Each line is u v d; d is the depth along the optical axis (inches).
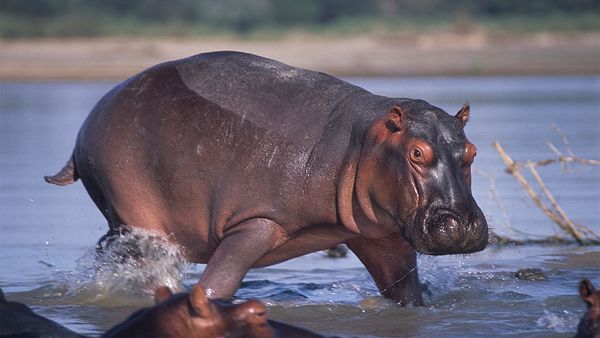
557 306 922.7
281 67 920.9
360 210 842.2
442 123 818.8
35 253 1200.8
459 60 5831.7
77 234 1339.8
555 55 5895.7
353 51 6269.7
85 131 954.7
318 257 1202.0
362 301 941.8
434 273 1062.4
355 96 882.8
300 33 7440.9
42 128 2829.7
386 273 930.1
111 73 5413.4
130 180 917.8
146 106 920.3
